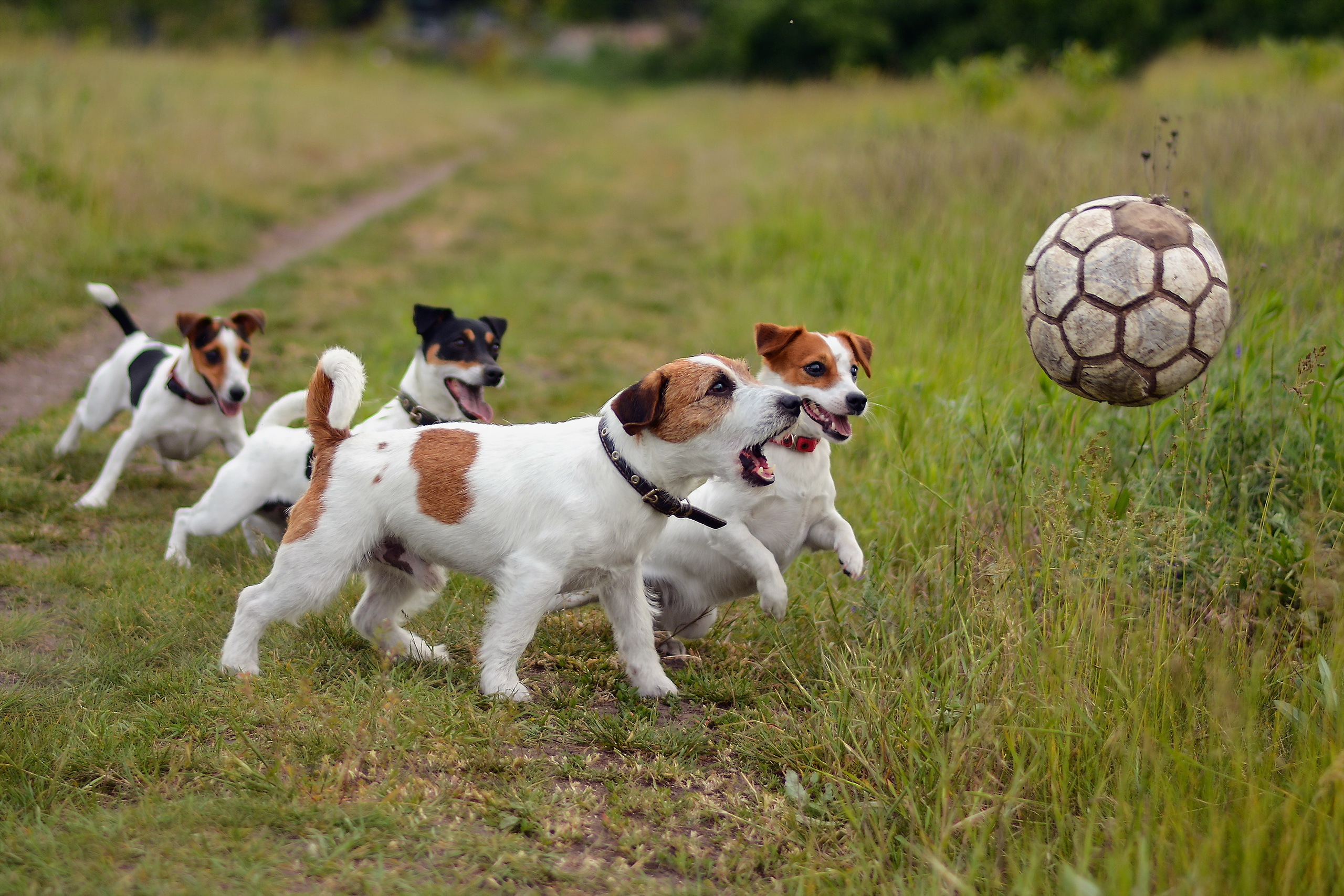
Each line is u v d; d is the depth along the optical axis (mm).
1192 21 33438
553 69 51531
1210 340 4438
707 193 19953
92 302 11875
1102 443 5359
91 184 14508
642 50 52312
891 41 38719
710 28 47500
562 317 12695
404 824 3762
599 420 4812
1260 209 10094
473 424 4973
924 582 5695
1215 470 5801
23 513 6855
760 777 4414
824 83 35531
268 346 10719
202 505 6117
